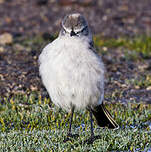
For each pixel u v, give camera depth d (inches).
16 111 461.1
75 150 352.2
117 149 361.7
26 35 916.6
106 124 394.6
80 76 340.8
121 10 1197.1
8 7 1205.1
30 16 1111.6
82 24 346.0
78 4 1206.3
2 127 410.6
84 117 442.3
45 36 882.1
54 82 348.5
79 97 352.2
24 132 393.1
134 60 753.6
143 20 1103.6
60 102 366.9
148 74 662.5
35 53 711.7
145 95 554.3
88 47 347.3
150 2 1312.7
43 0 1238.3
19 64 657.6
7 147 358.3
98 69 348.2
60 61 339.0
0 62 668.7
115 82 608.7
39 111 452.8
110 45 861.8
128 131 399.2
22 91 543.5
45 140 375.6
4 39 815.7
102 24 1050.1
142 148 365.7
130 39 921.5
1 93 533.0
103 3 1255.5
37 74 605.3
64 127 414.9
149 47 849.5
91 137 375.6
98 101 367.6
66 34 345.1
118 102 515.5
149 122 445.7
